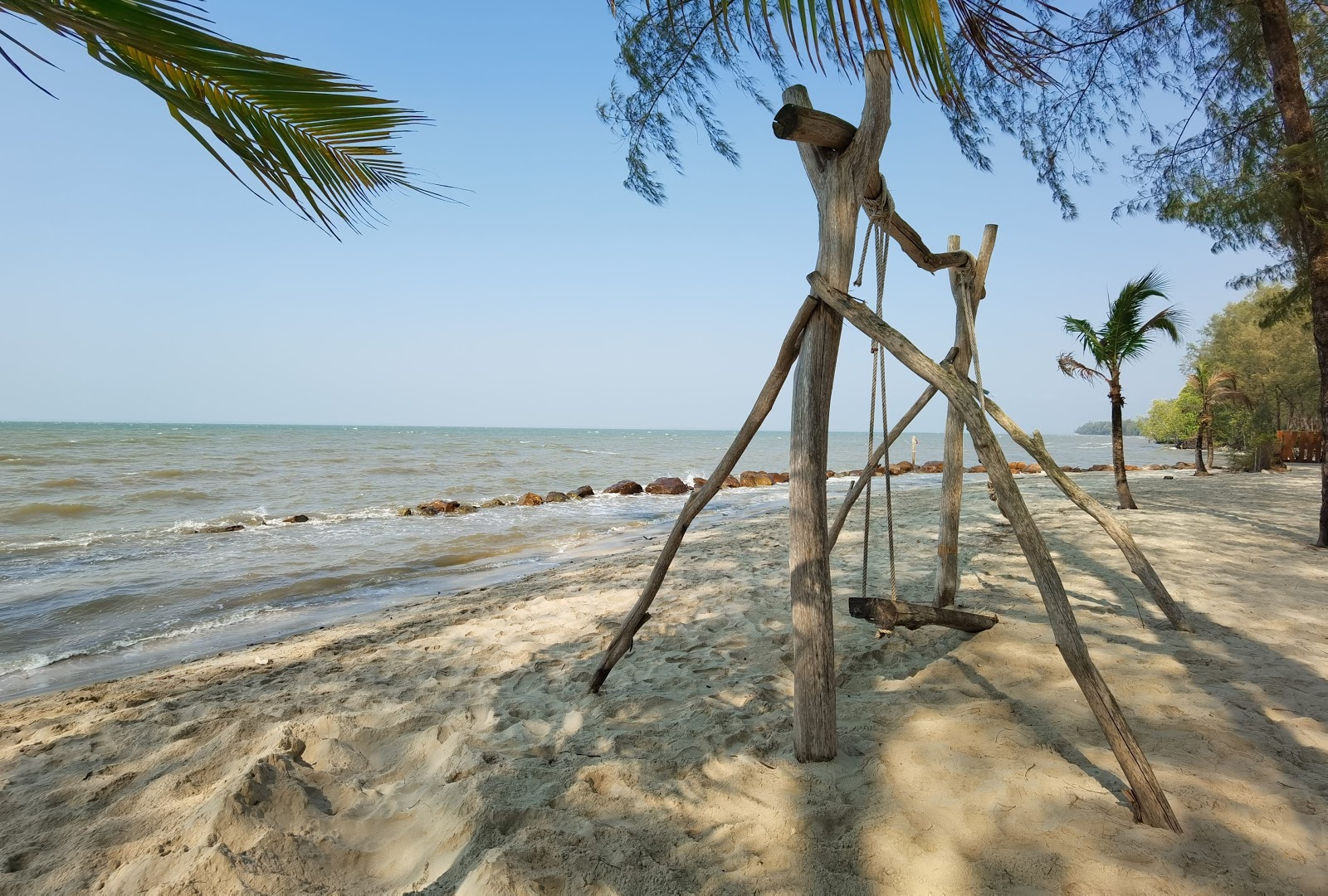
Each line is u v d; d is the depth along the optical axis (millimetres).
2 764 3248
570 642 4820
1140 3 6992
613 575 7324
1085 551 6770
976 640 4141
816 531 2760
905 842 2154
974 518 9766
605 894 1945
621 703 3580
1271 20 6844
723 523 12602
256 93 1646
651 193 5031
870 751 2811
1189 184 8195
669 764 2771
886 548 7535
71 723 3752
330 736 3162
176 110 1576
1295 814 2266
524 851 2043
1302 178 6605
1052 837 2156
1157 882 1944
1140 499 11562
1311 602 4879
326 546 10391
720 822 2350
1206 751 2703
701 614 5348
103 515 13750
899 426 4668
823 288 2709
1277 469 19875
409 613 6254
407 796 2652
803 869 2064
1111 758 2662
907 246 3732
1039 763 2637
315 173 1841
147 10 1335
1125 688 3359
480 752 2938
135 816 2566
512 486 21406
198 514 13961
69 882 2127
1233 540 7281
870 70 2678
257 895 1937
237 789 2395
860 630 4543
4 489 16391
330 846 2240
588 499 18125
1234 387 18891
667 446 66562
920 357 2566
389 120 1831
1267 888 1912
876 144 2715
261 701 3938
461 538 11180
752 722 3184
